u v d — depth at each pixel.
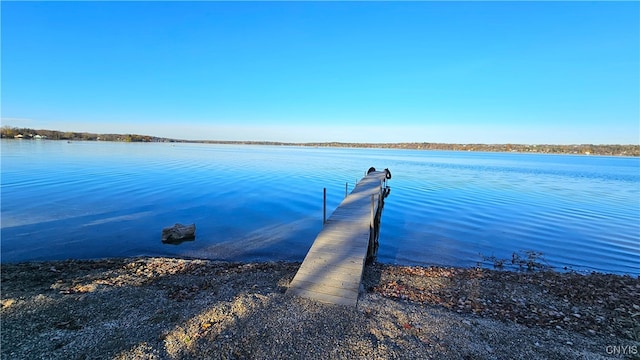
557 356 4.58
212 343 4.66
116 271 8.36
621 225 14.62
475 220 15.45
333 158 68.38
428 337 4.95
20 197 18.55
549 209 18.03
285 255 10.49
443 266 9.62
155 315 5.58
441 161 67.62
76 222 13.93
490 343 4.85
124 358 4.34
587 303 6.63
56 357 4.38
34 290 6.90
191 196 20.70
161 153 68.62
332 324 5.21
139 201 18.66
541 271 9.14
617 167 58.94
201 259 9.99
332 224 9.55
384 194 18.89
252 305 5.78
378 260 10.11
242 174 33.88
